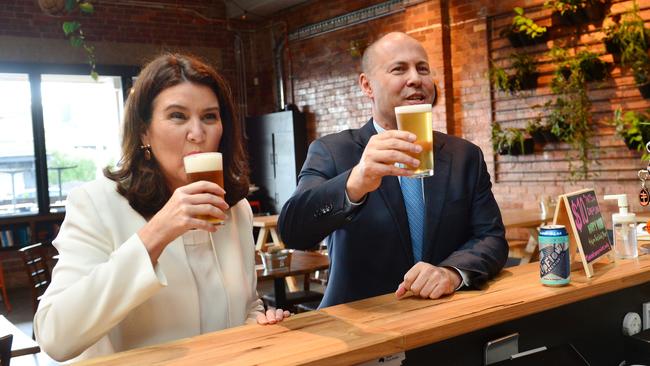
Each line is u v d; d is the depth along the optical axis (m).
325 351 1.09
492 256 1.70
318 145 1.96
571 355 1.43
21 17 7.71
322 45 8.59
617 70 5.52
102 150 8.38
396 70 1.82
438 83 6.96
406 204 1.90
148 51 8.58
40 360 3.45
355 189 1.40
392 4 7.45
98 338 1.25
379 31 7.69
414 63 1.83
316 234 1.52
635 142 5.25
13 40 7.64
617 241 1.89
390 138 1.29
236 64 9.54
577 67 5.54
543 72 6.07
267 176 9.07
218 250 1.57
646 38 5.20
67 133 8.12
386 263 1.85
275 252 3.90
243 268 1.62
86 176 8.27
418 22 7.14
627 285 1.63
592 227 1.72
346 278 1.88
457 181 1.91
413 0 7.15
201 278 1.50
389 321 1.28
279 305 3.97
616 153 5.59
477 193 1.94
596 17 5.54
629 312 1.77
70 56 8.00
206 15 9.18
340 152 1.91
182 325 1.44
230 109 1.59
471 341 1.38
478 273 1.57
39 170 7.86
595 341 1.67
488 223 1.89
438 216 1.87
